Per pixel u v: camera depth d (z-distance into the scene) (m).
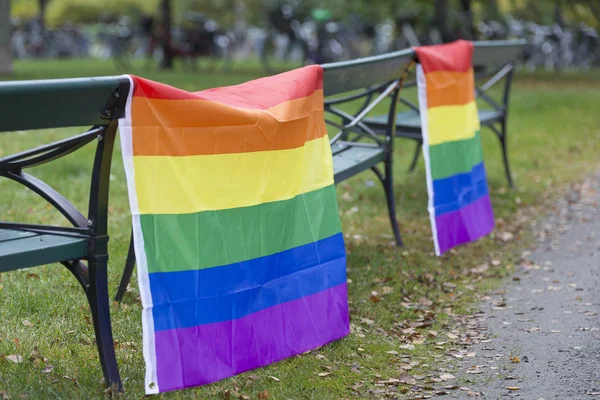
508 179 11.87
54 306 6.22
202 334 4.89
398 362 5.69
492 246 8.95
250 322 5.23
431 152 8.09
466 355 5.86
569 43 34.66
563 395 5.15
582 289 7.47
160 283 4.67
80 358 5.34
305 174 5.76
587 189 11.88
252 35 42.12
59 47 39.69
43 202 9.50
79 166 11.41
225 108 4.91
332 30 29.06
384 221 9.59
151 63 30.98
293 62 36.00
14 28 38.78
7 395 4.69
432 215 8.06
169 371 4.70
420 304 6.98
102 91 4.29
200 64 33.53
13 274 6.91
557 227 9.82
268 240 5.38
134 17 35.81
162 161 4.64
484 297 7.26
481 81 25.42
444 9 25.61
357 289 7.14
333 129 14.75
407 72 8.10
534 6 36.59
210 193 4.92
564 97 21.88
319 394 5.07
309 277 5.74
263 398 4.93
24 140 13.33
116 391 4.71
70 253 4.52
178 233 4.74
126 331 5.85
